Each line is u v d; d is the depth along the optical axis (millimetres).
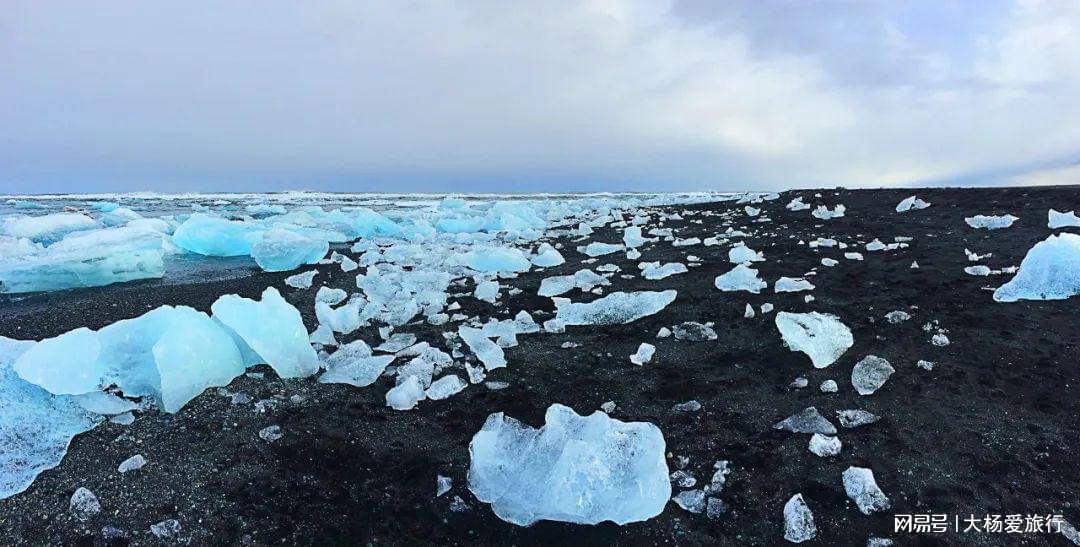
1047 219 6062
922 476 2211
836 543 1949
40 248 7031
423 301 4738
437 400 2996
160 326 3150
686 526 2070
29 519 2096
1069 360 2939
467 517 2145
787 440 2498
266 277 5758
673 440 2557
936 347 3219
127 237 6754
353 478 2354
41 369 2715
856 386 2875
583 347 3658
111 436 2607
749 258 5680
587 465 2191
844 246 5902
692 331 3750
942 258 5059
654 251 6707
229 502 2199
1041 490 2096
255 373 3230
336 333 4020
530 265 6141
